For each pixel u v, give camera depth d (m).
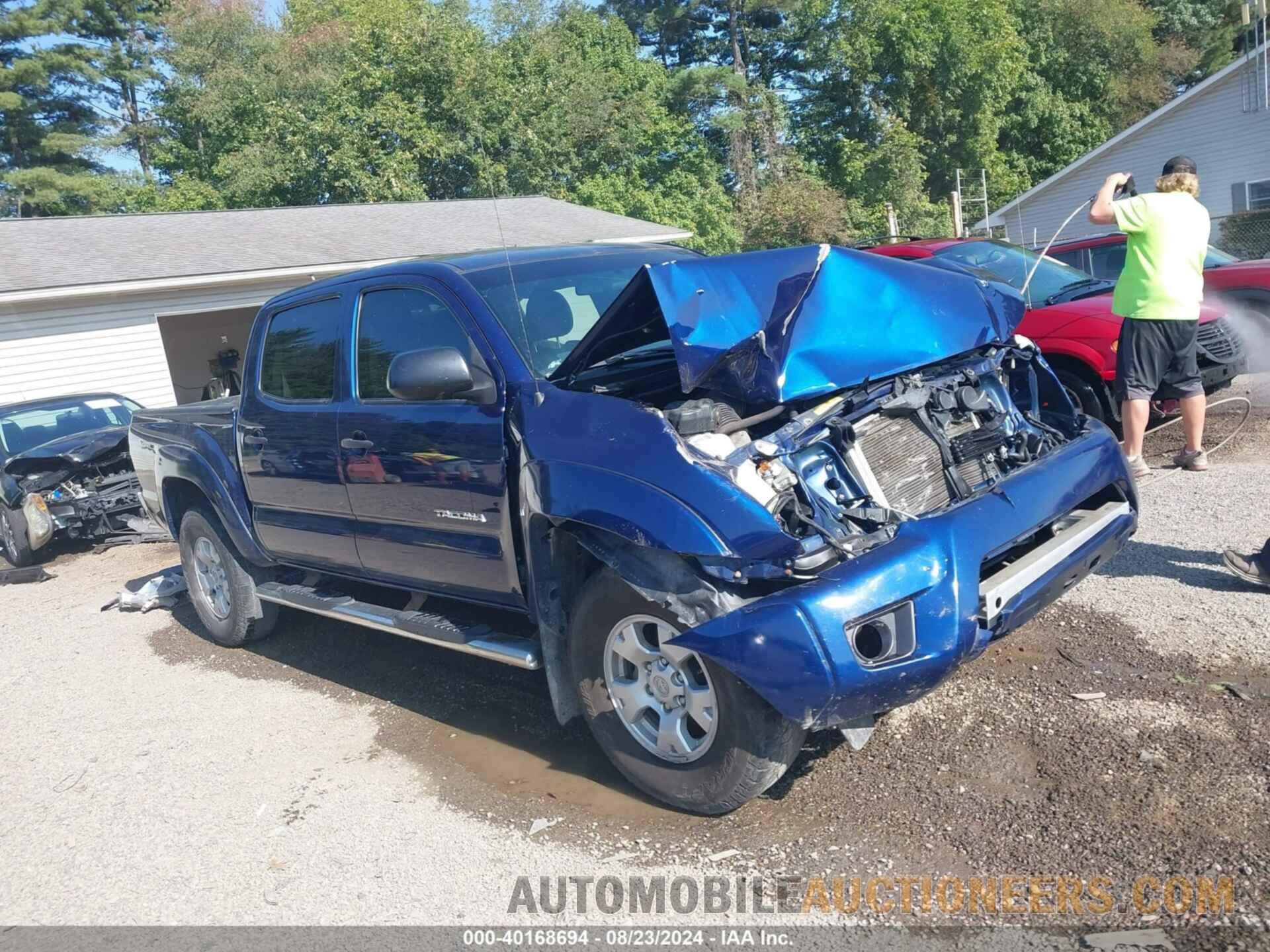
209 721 5.38
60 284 15.00
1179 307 5.62
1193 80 45.78
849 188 36.47
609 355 4.18
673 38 41.97
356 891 3.60
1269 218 19.83
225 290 16.94
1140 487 6.89
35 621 8.10
